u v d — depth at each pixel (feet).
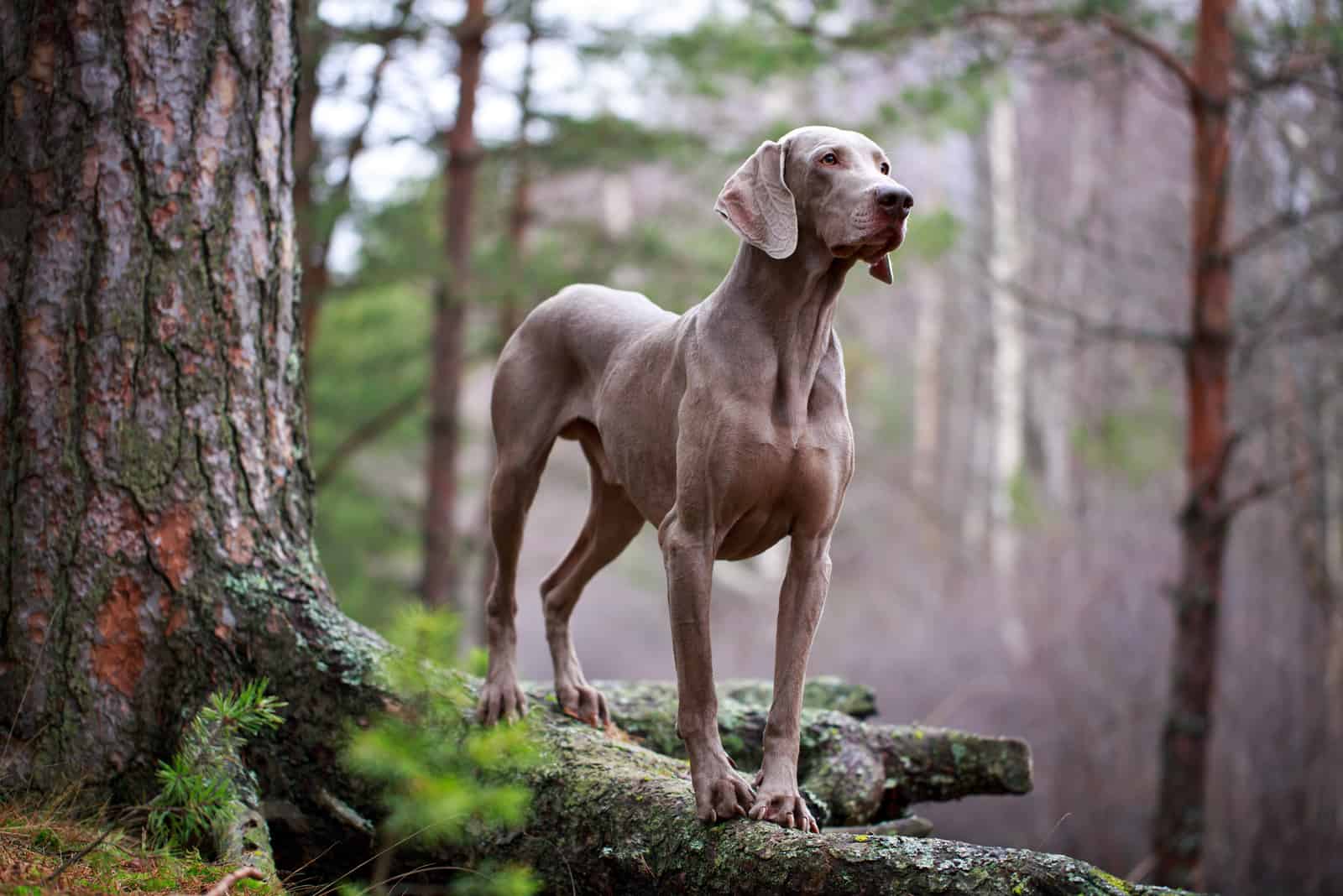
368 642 11.69
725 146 32.50
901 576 62.80
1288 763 32.94
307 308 29.17
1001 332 52.95
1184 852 24.86
